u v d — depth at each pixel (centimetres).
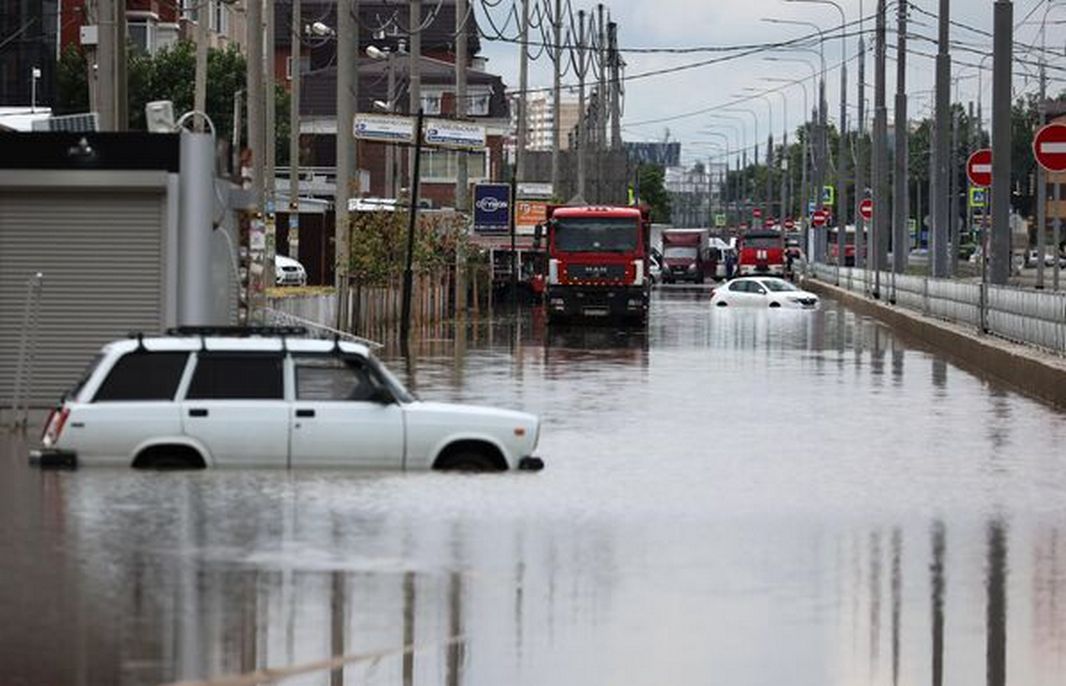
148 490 4009
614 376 8225
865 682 2450
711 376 8319
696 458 5047
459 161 16212
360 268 11794
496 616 2836
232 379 4312
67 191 5791
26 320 5512
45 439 4334
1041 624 2823
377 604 2900
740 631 2753
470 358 9406
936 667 2536
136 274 5803
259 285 8406
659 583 3117
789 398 7169
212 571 3144
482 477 4353
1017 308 9019
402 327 11606
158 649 2580
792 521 3850
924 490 4400
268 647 2609
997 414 6556
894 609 2927
